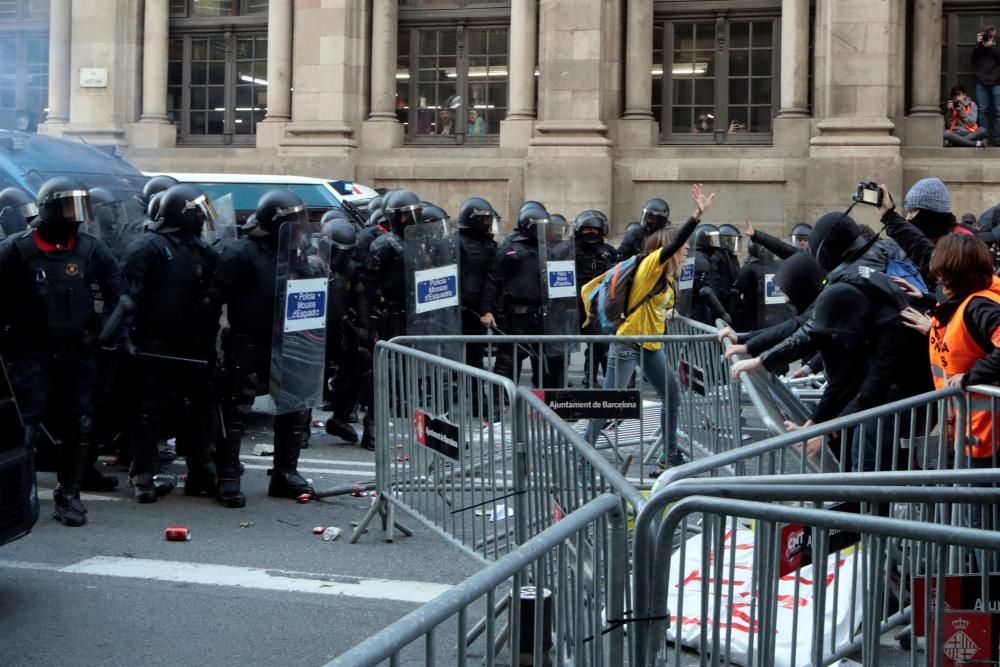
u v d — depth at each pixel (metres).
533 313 12.43
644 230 13.83
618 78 22.33
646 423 9.37
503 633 5.46
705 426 8.41
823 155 20.70
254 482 9.66
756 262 14.23
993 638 3.84
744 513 3.64
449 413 6.74
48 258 7.70
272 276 8.66
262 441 11.65
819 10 21.22
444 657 5.63
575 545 3.99
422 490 7.18
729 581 4.12
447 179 22.88
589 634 3.95
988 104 21.27
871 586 4.37
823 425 5.22
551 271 12.35
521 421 5.76
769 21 22.22
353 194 17.39
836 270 6.28
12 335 7.70
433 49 23.67
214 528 8.12
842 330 6.04
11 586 6.79
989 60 21.11
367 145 23.42
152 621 6.23
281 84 23.92
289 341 8.63
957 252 5.73
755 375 6.68
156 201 8.67
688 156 21.97
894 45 20.95
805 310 6.82
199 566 7.23
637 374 10.64
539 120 22.48
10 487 6.26
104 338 7.98
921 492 3.92
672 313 9.91
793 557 4.11
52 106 25.27
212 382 8.88
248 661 5.70
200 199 8.52
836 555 4.82
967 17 21.58
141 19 24.92
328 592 6.75
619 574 3.79
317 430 12.29
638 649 3.80
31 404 7.71
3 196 9.88
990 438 5.62
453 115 23.56
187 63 25.00
